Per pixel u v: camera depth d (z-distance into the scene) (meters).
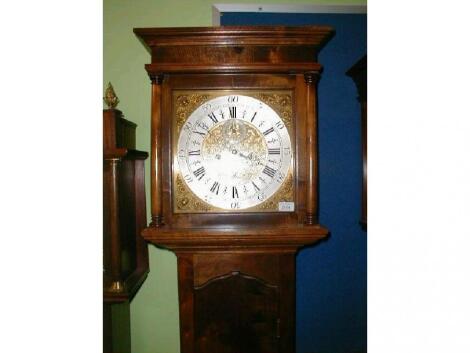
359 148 1.67
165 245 1.29
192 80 1.30
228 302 1.33
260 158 1.30
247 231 1.24
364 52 1.66
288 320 1.33
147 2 1.58
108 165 1.25
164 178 1.29
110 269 1.25
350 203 1.68
